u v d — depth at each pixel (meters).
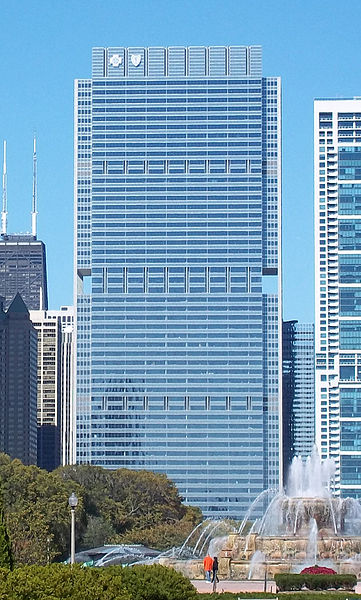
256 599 136.62
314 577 165.75
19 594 88.75
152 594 109.44
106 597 91.38
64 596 89.88
